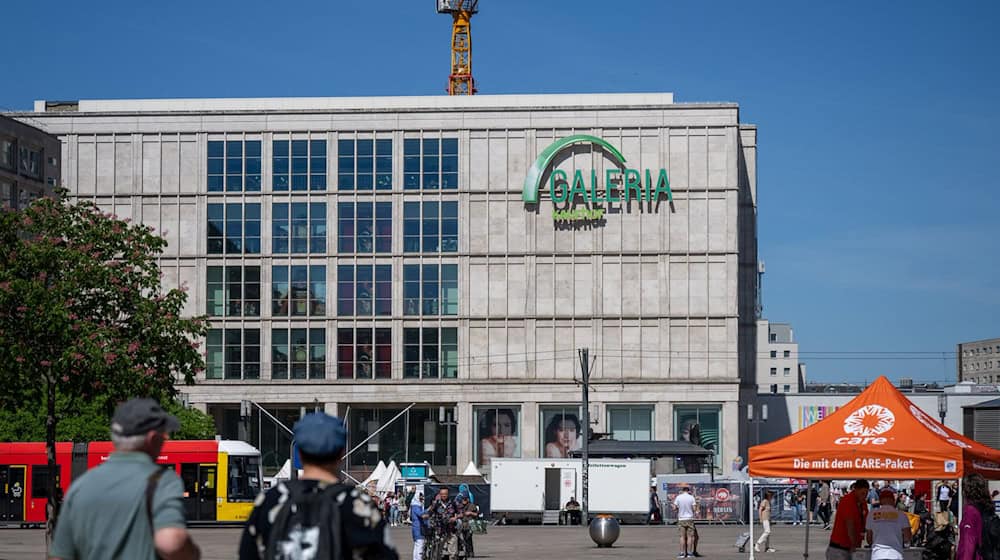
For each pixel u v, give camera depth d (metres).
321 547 6.85
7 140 94.94
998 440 91.12
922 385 193.88
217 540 51.28
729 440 98.00
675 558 42.94
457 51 140.00
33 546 46.91
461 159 100.38
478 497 75.12
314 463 7.25
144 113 101.31
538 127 100.25
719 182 99.19
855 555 22.69
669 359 98.56
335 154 101.12
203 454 60.69
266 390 99.69
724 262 98.94
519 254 99.88
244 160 101.19
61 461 59.75
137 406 7.70
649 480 71.81
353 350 100.12
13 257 39.25
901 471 22.33
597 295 99.31
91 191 101.12
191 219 101.00
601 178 99.81
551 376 99.25
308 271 100.69
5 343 38.03
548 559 42.38
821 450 22.83
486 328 99.62
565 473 72.56
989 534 17.22
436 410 100.81
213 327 100.50
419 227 100.50
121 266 40.41
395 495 75.94
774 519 74.31
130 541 7.38
